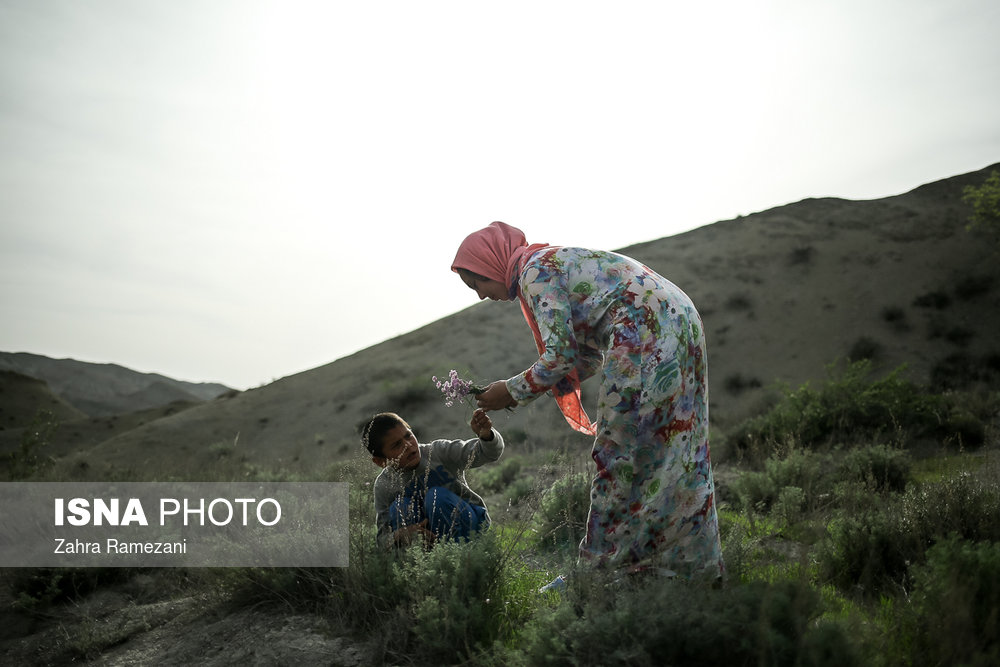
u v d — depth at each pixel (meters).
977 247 51.91
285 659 3.50
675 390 3.40
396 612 3.50
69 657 4.55
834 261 55.75
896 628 2.96
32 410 88.38
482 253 3.87
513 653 2.93
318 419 50.56
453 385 3.85
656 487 3.39
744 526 5.40
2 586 5.90
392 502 4.30
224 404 57.28
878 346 44.66
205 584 4.95
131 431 52.78
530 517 4.58
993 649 2.52
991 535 4.18
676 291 3.63
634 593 3.06
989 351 41.34
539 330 3.69
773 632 2.62
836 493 5.62
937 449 11.12
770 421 13.66
